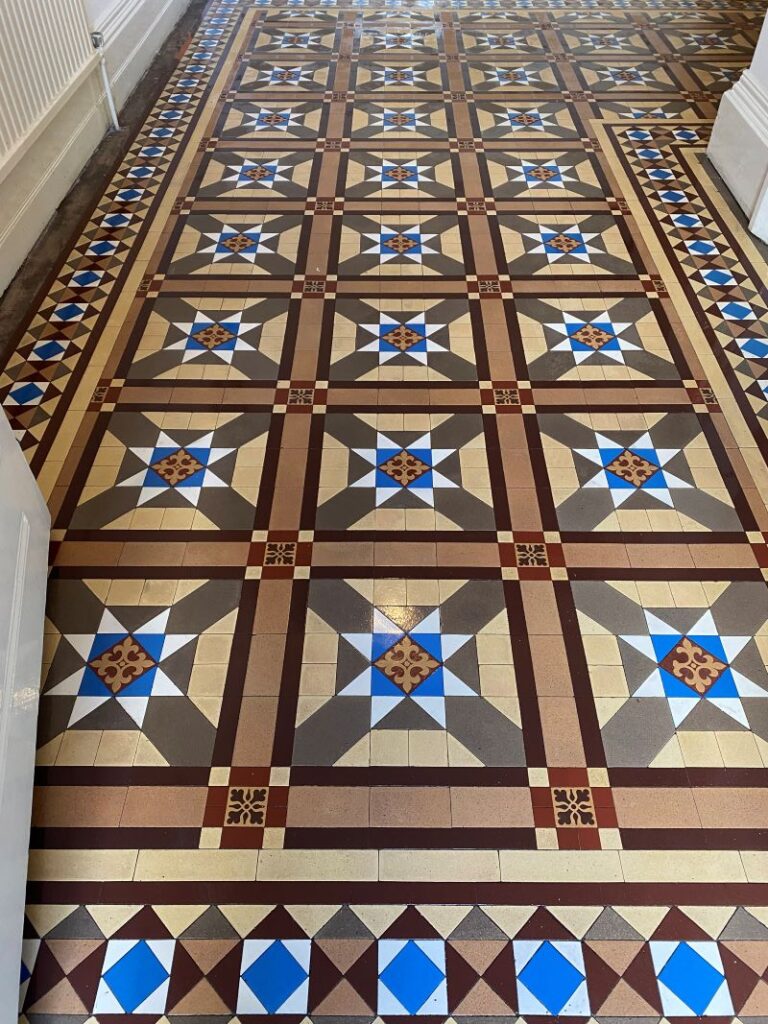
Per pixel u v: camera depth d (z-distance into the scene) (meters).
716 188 4.20
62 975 1.70
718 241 3.83
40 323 3.33
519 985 1.70
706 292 3.53
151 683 2.19
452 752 2.06
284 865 1.87
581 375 3.12
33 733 1.97
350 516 2.61
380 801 1.97
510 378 3.11
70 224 3.90
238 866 1.86
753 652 2.28
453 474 2.75
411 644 2.28
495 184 4.24
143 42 5.21
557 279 3.60
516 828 1.93
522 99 5.05
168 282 3.56
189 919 1.78
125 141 4.57
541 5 6.30
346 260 3.70
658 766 2.04
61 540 2.53
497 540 2.55
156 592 2.40
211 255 3.72
